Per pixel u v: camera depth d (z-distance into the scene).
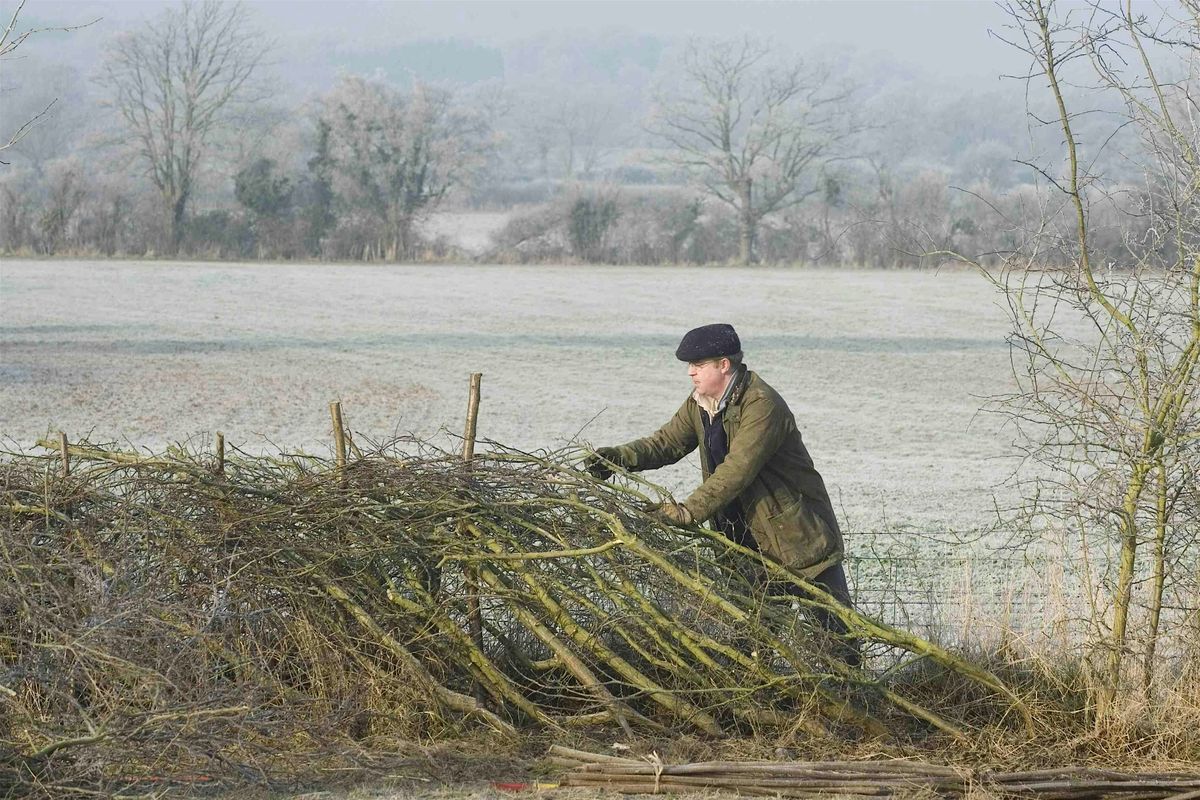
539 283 60.00
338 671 7.05
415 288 55.88
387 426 21.11
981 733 7.04
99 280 55.81
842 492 15.77
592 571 7.30
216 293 51.00
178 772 6.09
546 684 7.38
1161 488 7.00
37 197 82.06
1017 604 8.73
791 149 83.44
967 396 25.84
